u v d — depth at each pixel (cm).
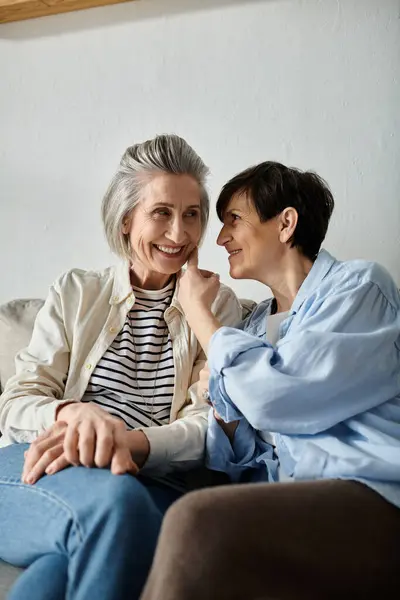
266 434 132
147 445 120
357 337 110
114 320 143
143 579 95
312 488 93
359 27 185
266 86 194
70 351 144
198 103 201
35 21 219
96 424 112
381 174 183
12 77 222
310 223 131
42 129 219
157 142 143
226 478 137
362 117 185
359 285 119
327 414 108
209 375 123
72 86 215
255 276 136
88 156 214
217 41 199
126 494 97
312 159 189
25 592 93
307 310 123
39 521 101
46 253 219
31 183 221
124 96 209
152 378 140
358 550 89
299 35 190
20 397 134
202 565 82
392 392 112
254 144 195
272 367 108
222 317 148
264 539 85
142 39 207
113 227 146
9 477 113
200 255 201
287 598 85
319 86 189
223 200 138
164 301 147
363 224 185
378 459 100
